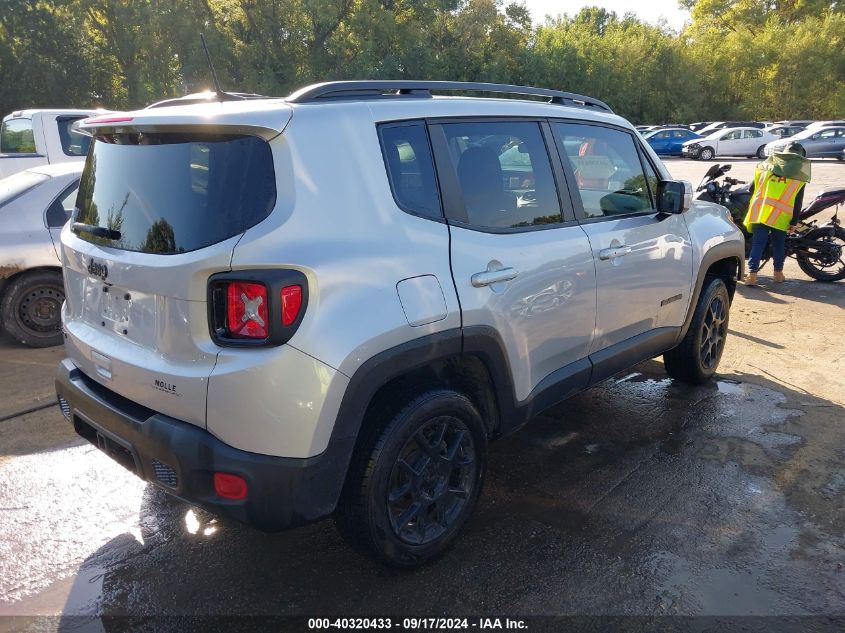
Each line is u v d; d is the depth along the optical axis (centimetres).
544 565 288
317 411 228
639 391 487
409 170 271
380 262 246
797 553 297
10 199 555
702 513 328
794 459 383
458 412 280
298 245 226
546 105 354
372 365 240
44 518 322
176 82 3594
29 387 488
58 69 3197
